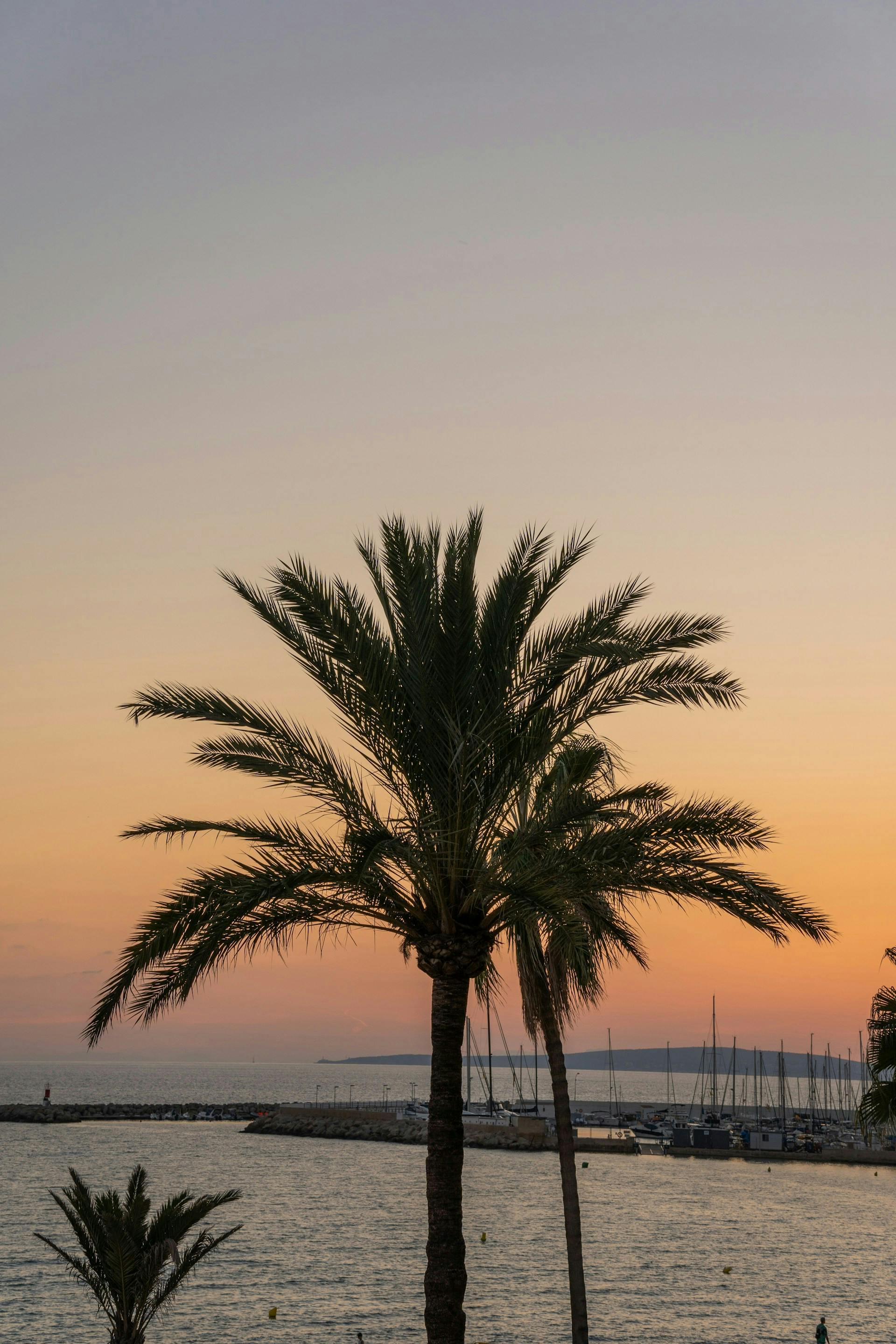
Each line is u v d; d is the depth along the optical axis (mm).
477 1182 94500
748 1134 115812
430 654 15438
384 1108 172500
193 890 14461
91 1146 128500
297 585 15164
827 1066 179875
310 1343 42469
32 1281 52688
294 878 14672
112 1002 14266
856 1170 107875
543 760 16359
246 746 15750
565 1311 48156
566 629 15547
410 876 15898
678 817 15242
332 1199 83750
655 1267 59000
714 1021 159750
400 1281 54375
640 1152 117312
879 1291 54312
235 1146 129875
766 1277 57062
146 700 15602
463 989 15781
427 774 15500
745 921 15102
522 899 14625
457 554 15555
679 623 15375
